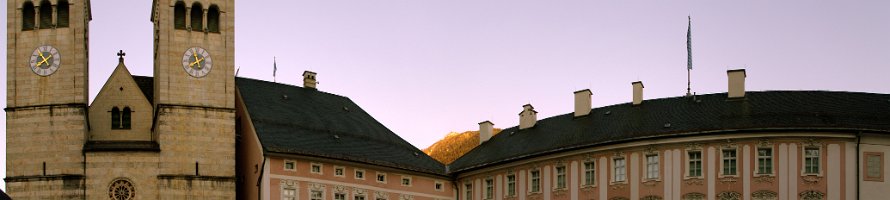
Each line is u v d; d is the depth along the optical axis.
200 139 113.00
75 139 111.25
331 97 133.25
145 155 111.62
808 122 109.31
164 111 112.31
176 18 114.25
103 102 116.38
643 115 117.56
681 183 111.44
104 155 111.25
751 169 109.81
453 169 127.88
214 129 113.69
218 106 114.19
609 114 120.75
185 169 112.06
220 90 114.56
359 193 119.25
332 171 117.81
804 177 108.69
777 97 114.12
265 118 118.81
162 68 112.81
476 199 124.56
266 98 123.25
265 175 113.06
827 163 108.62
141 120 116.88
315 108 127.31
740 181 109.88
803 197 108.44
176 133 112.38
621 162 114.75
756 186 109.44
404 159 125.38
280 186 113.81
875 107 112.44
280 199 113.62
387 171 122.00
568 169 117.69
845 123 108.94
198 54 114.25
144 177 111.31
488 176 123.88
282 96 125.75
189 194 111.75
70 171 110.75
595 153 116.06
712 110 114.25
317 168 116.88
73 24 112.62
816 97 113.75
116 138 115.94
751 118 111.25
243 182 117.69
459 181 127.06
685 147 111.94
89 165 111.06
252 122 117.31
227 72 115.12
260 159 114.19
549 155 118.75
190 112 113.06
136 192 110.94
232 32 115.94
